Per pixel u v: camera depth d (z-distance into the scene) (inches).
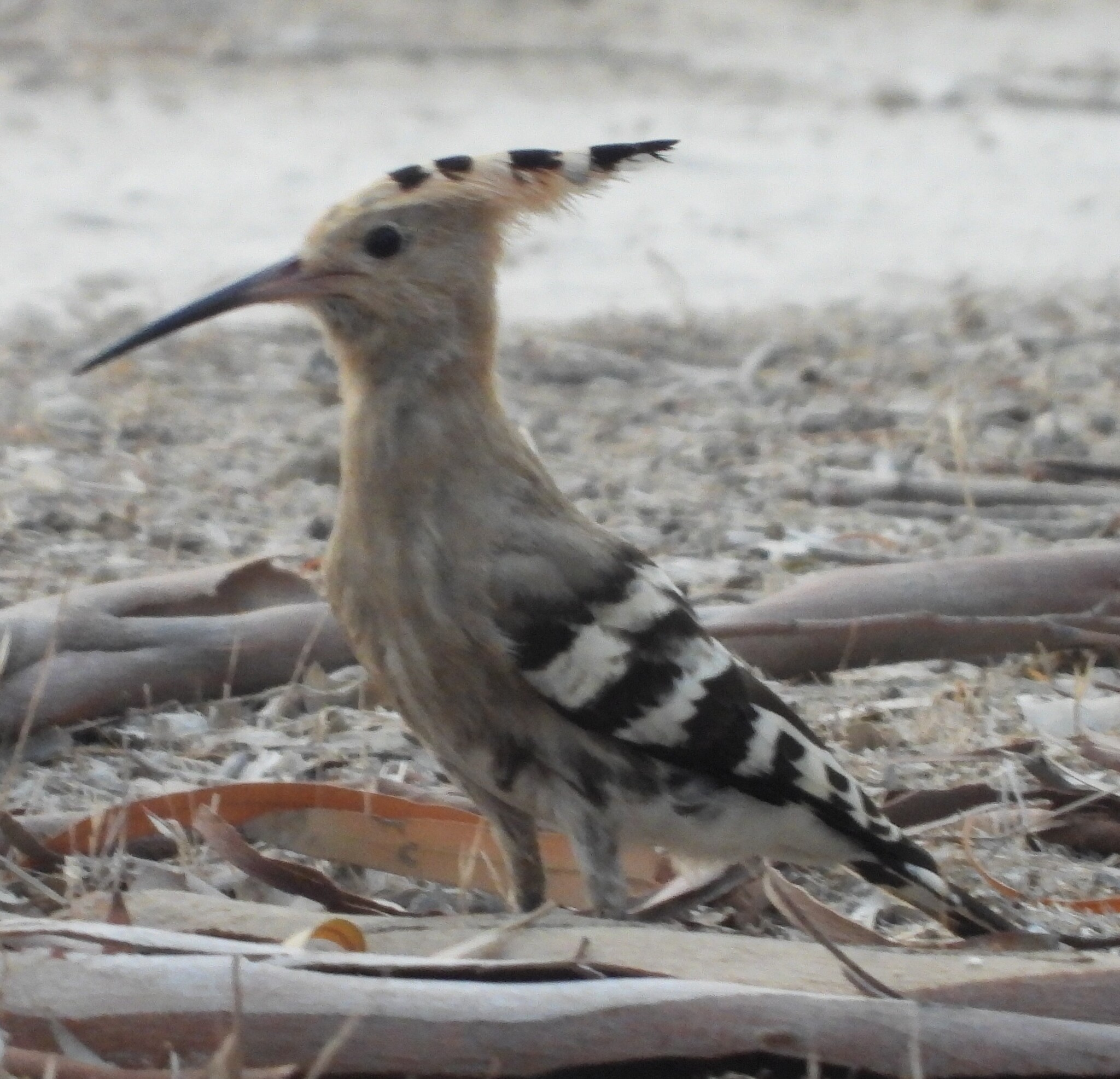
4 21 1457.9
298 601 410.3
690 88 1416.1
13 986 245.4
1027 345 746.2
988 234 1020.5
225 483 549.3
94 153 1117.7
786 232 1014.4
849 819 303.0
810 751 303.9
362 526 300.5
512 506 300.0
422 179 309.9
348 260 307.1
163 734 374.9
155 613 395.2
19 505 515.5
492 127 1224.2
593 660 292.8
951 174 1178.0
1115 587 430.9
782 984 260.5
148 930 257.3
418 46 1478.8
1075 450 597.3
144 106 1250.6
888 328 786.2
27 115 1207.6
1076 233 1026.7
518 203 312.7
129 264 880.9
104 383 664.4
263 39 1455.5
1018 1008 249.6
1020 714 400.5
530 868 310.0
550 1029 242.4
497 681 295.3
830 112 1362.0
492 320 309.9
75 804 346.6
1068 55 1604.3
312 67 1391.5
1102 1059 242.2
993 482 555.2
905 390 676.7
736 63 1513.3
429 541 296.0
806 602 420.2
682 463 587.8
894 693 408.8
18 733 368.5
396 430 300.0
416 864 326.6
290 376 687.1
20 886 313.3
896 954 271.1
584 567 296.5
